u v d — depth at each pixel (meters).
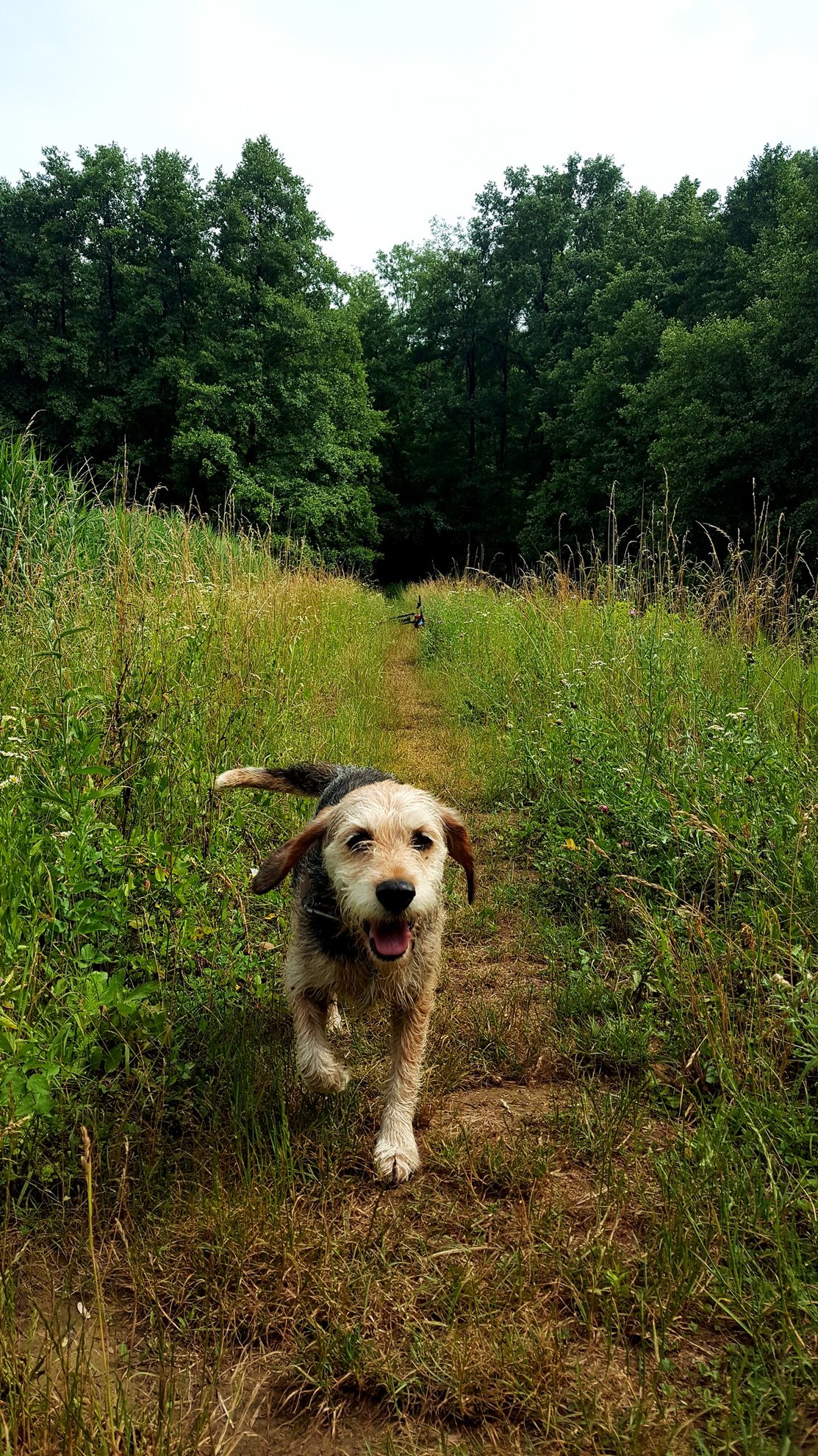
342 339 37.69
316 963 2.99
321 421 37.56
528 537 39.53
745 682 6.02
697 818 3.91
